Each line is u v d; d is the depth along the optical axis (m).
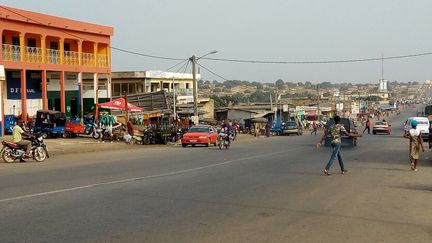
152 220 8.89
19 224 8.41
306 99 132.00
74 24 44.34
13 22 37.75
